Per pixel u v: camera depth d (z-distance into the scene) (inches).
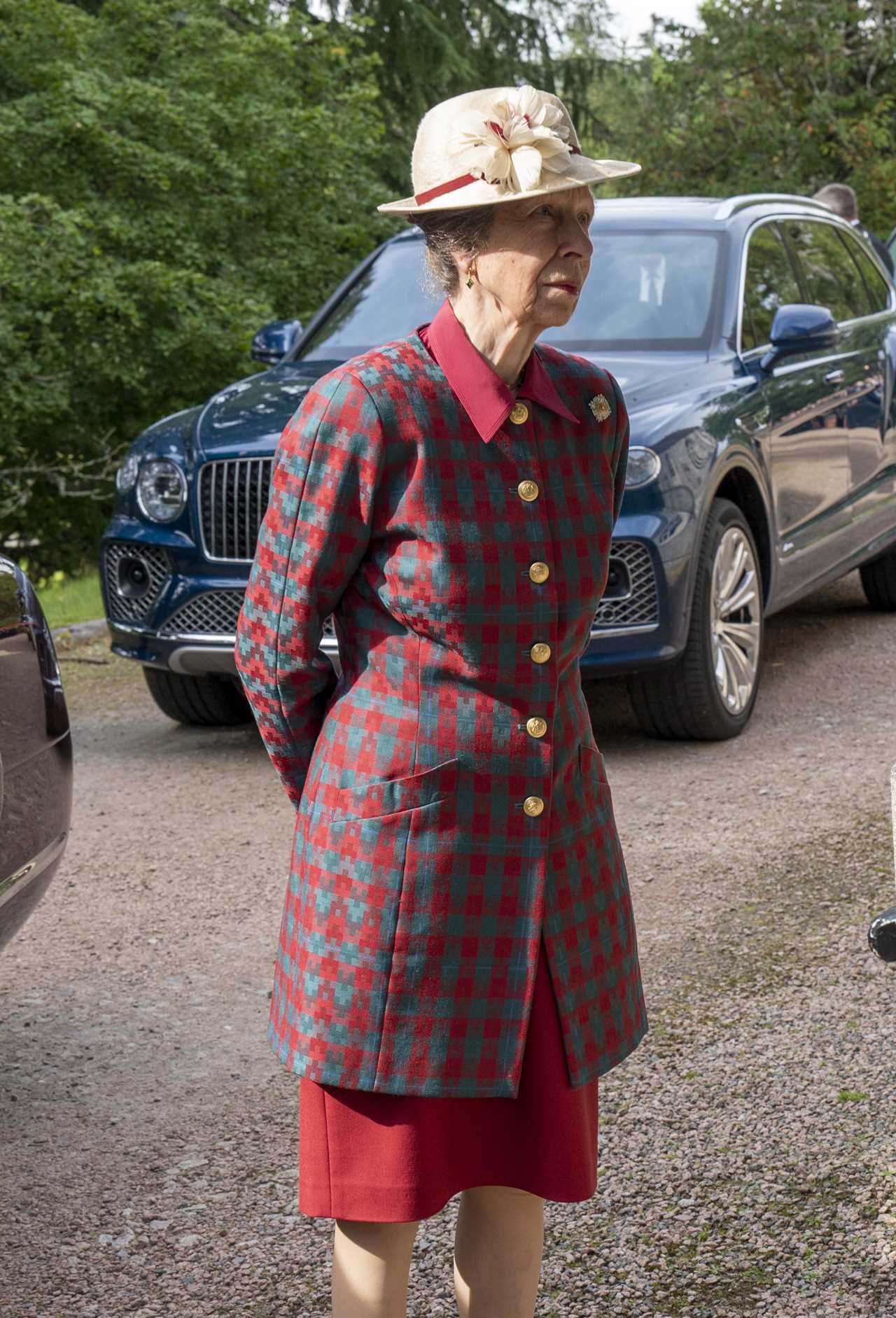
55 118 523.2
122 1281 98.9
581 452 73.0
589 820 74.6
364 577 71.3
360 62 623.2
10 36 536.1
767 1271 95.2
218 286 533.6
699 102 705.6
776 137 676.7
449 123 69.2
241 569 211.2
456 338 70.7
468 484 69.2
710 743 217.0
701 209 255.1
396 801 69.7
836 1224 99.3
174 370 536.4
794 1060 121.9
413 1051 70.1
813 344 232.4
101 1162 114.0
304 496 69.7
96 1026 137.9
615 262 243.0
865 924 147.3
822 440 245.6
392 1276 74.2
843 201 417.4
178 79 553.9
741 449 214.4
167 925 162.1
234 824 195.2
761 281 247.0
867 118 671.8
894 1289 92.3
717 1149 109.9
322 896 71.3
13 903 111.0
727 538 212.2
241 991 144.8
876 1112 112.7
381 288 255.4
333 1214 71.9
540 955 72.4
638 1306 92.8
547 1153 73.2
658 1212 102.7
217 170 546.9
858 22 692.1
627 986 76.3
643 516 195.8
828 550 249.4
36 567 620.7
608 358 224.5
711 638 209.8
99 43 557.0
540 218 68.9
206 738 241.3
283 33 580.1
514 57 818.8
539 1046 72.7
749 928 149.7
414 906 69.7
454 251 70.0
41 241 493.7
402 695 70.2
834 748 209.8
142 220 533.0
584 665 196.5
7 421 518.9
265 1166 112.7
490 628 69.1
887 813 179.5
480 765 69.9
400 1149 71.2
